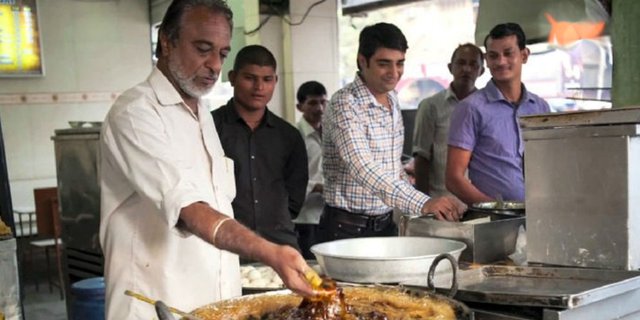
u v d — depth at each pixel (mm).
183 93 1954
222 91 7953
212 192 2012
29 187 7473
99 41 7828
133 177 1744
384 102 3047
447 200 2389
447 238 2176
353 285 1816
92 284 3578
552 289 1682
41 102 7527
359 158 2770
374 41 2873
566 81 4793
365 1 5855
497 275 1903
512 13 4488
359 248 2158
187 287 1931
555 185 1977
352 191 3094
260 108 3176
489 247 2141
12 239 2867
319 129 4871
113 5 7887
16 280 2885
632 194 1840
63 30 7602
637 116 1795
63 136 4258
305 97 4859
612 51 3502
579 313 1556
